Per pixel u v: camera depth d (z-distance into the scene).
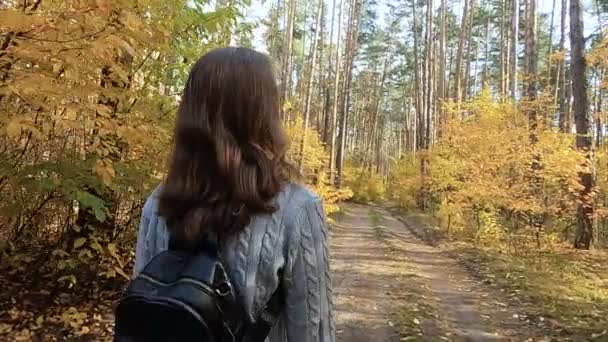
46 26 3.72
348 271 10.48
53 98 3.94
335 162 37.19
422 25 42.53
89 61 4.18
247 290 0.95
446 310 7.60
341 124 35.16
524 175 13.98
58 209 6.35
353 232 18.81
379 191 40.66
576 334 6.41
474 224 17.31
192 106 1.03
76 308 5.48
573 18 14.39
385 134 82.38
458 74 31.06
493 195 14.26
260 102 1.03
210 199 0.96
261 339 0.98
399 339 6.14
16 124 3.63
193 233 0.95
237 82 1.02
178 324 0.89
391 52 53.78
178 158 1.02
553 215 14.53
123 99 4.89
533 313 7.41
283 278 0.99
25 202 5.69
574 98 14.38
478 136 14.18
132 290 0.93
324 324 1.02
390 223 24.23
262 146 1.02
